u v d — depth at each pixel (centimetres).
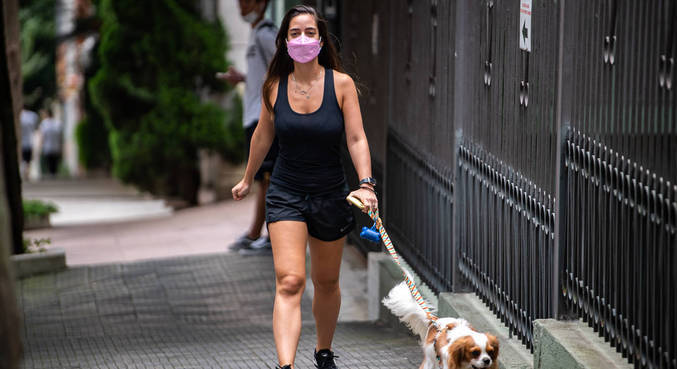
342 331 1162
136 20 2861
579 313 784
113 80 2880
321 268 865
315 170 830
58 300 1399
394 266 1206
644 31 662
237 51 3188
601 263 744
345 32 1623
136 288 1460
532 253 844
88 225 2542
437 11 1092
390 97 1307
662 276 647
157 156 2919
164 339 1141
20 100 1570
